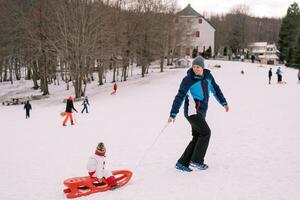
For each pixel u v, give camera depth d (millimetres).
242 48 132250
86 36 45375
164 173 8461
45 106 39625
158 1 66750
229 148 10484
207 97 7809
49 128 21031
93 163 7641
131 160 10312
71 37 44719
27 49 52969
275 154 9422
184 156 8445
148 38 60844
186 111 7941
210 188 7184
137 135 15219
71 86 62250
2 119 29203
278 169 8148
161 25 64750
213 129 14445
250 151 9938
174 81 52719
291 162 8609
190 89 7691
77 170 9977
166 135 14258
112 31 51875
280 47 108500
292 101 22125
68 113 21672
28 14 52281
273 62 104312
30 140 16891
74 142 15234
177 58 90688
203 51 110250
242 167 8445
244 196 6680
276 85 37656
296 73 56438
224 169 8367
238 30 126312
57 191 8039
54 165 10836
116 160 10500
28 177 9570
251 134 12508
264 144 10711
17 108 39281
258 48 164375
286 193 6707
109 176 7648
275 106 20422
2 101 50156
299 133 11906
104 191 7578
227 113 19406
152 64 90000
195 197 6777
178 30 80875
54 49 47375
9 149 14758
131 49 59438
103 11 50656
